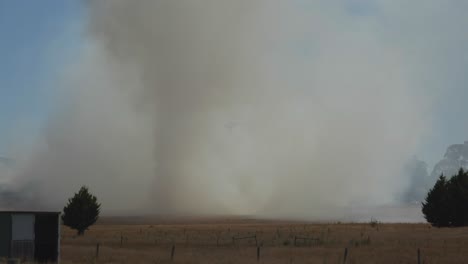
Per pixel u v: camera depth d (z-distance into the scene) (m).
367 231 69.44
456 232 58.56
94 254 36.94
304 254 37.66
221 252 39.75
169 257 34.91
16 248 33.28
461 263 32.03
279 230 79.62
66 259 34.09
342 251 39.62
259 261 32.81
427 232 60.19
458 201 72.38
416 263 32.22
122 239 56.81
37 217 34.06
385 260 33.62
